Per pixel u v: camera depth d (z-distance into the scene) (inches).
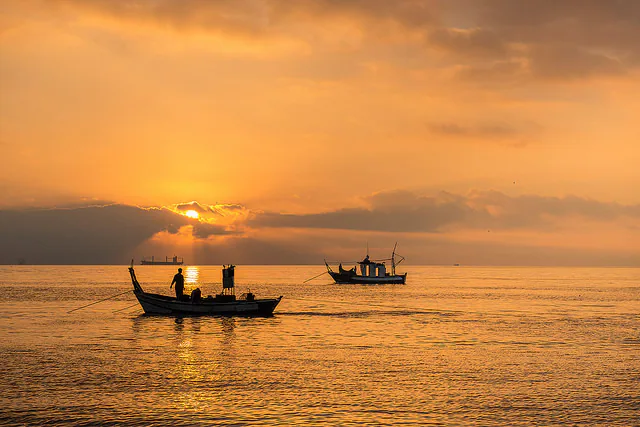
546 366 1419.8
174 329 2085.4
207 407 1046.4
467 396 1131.3
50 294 4195.4
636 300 3909.9
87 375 1285.7
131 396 1114.7
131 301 3462.1
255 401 1087.0
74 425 949.2
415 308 3120.1
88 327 2128.4
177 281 2566.4
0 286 5506.9
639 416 1014.4
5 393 1128.8
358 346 1718.8
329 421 976.3
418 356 1551.4
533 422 978.7
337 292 4832.7
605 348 1705.2
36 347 1665.8
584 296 4384.8
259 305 2564.0
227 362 1449.3
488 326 2263.8
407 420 983.6
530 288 5797.2
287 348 1673.2
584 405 1075.9
